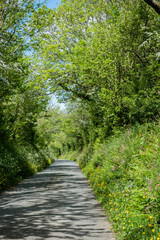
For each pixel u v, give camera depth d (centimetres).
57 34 1908
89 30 1543
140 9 1381
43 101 2125
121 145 1001
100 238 473
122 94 1265
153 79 1234
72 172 2009
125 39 1313
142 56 1402
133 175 682
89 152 2334
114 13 1409
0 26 1217
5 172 1182
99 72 1418
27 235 482
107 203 688
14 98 1889
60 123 3731
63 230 516
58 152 7562
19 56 1439
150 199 517
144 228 434
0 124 1535
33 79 1917
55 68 1770
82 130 3300
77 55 1546
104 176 968
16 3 1256
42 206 732
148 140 825
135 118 1148
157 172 585
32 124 2144
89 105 1834
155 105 1043
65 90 2053
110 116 1406
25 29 1394
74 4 1827
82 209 698
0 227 531
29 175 1678
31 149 2345
